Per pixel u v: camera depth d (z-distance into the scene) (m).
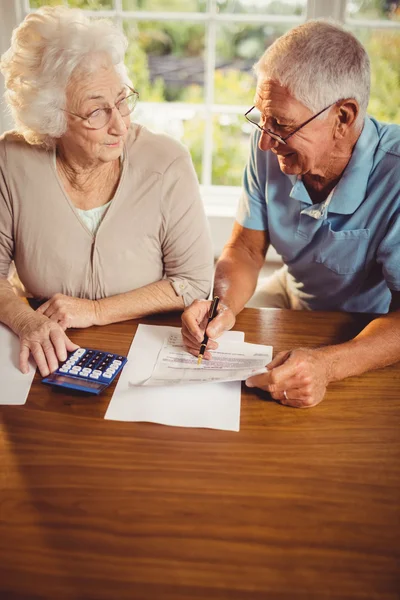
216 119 3.60
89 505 0.95
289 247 1.67
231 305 1.49
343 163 1.43
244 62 3.81
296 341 1.38
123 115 1.36
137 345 1.36
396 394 1.21
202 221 1.55
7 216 1.51
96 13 2.78
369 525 0.92
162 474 1.01
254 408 1.17
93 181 1.48
